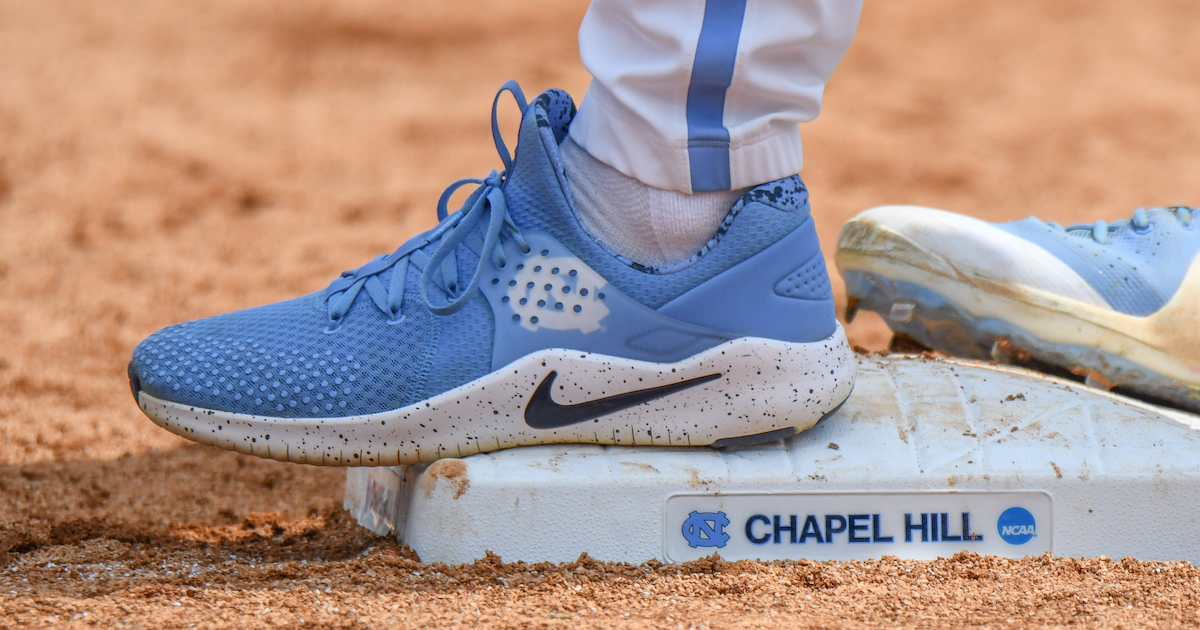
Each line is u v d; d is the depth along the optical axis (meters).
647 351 3.06
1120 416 3.10
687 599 3.01
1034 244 3.18
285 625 2.97
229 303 4.14
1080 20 11.73
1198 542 3.06
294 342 3.06
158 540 3.11
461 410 3.06
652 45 3.04
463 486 3.04
